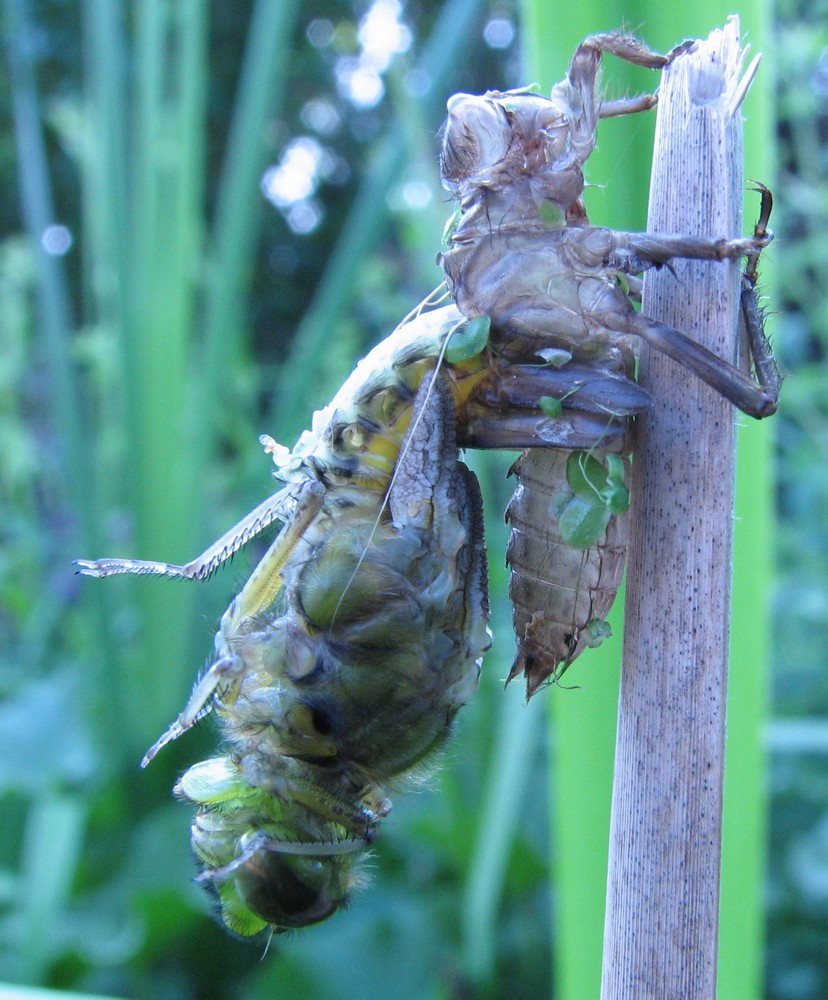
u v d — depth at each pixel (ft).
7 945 0.50
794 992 0.49
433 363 0.26
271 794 0.26
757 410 0.24
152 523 0.58
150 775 0.58
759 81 0.28
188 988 0.51
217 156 1.67
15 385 0.74
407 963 0.48
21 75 0.60
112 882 0.54
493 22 1.10
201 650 0.58
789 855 0.53
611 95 0.28
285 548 0.26
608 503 0.25
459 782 0.53
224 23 1.62
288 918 0.26
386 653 0.26
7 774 0.57
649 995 0.25
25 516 0.72
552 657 0.26
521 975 0.49
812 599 0.61
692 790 0.25
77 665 0.66
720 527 0.25
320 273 1.73
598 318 0.25
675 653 0.25
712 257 0.24
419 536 0.26
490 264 0.25
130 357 0.57
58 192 1.55
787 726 0.49
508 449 0.26
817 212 0.61
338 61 1.71
